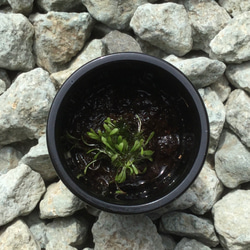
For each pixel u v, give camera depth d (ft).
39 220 1.09
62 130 0.87
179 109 0.91
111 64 0.86
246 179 1.05
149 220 1.02
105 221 1.00
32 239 1.03
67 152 0.89
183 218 1.04
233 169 1.04
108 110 0.94
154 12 1.05
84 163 0.91
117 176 0.86
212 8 1.11
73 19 1.09
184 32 1.07
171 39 1.07
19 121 1.03
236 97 1.07
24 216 1.08
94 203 0.81
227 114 1.06
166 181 0.89
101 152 0.91
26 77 1.04
